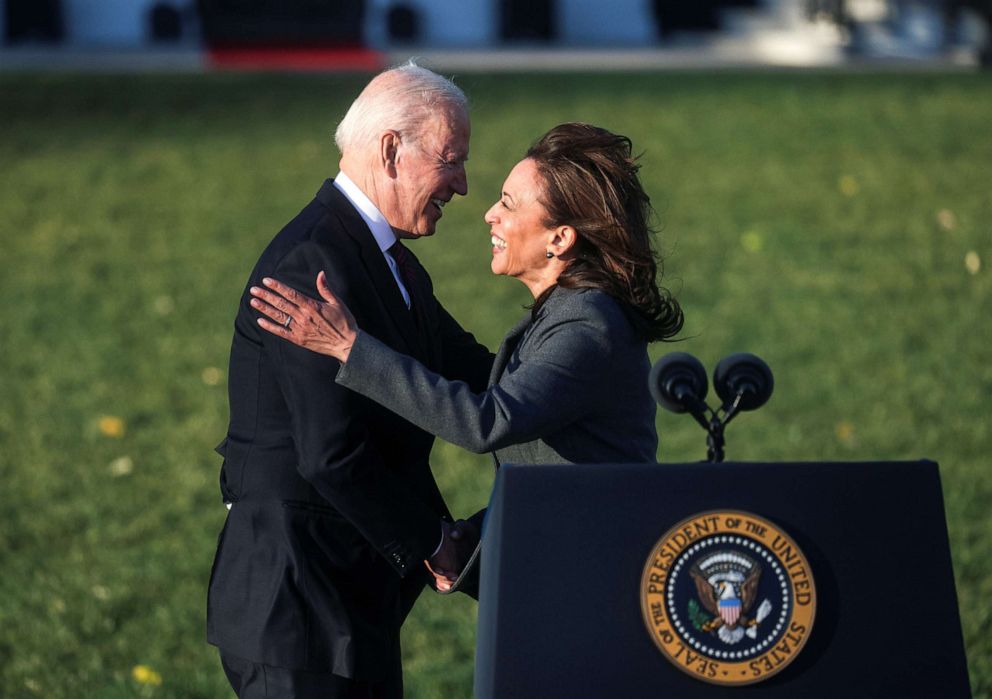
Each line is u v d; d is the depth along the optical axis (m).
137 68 69.50
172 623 19.06
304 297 11.27
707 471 9.67
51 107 57.28
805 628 9.55
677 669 9.54
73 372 29.53
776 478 9.66
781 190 45.44
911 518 9.66
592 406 11.51
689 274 36.28
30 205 43.41
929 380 28.77
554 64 73.88
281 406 11.88
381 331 11.93
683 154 50.31
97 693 17.20
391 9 84.94
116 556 21.16
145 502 23.23
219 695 17.25
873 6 86.44
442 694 16.92
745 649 9.54
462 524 12.30
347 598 11.84
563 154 11.77
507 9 87.06
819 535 9.61
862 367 29.61
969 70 72.50
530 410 11.15
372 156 11.99
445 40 86.62
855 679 9.58
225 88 61.50
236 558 11.97
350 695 11.84
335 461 11.38
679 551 9.57
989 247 38.75
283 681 11.66
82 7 83.62
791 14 87.56
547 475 9.67
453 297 33.81
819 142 52.34
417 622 18.95
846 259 37.72
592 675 9.52
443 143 11.99
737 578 9.56
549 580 9.59
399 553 11.70
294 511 11.81
